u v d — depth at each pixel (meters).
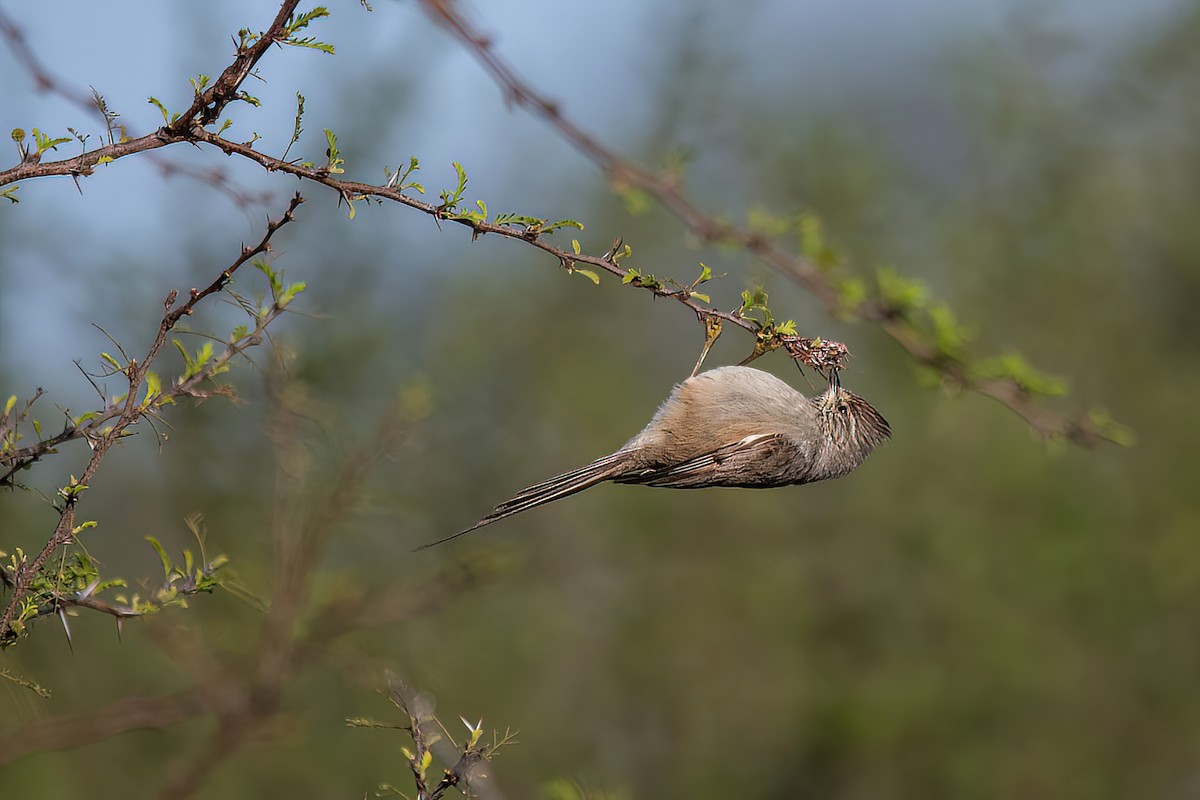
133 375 5.19
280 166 5.25
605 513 17.77
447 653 14.94
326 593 8.48
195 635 7.99
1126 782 17.69
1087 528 17.39
